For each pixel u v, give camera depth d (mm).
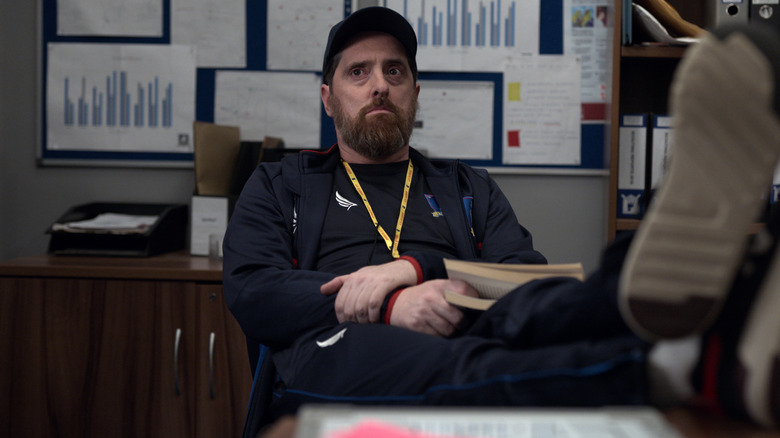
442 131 2064
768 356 461
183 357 1583
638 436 419
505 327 708
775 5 1679
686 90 464
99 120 2062
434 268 1053
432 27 2043
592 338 643
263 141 1910
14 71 2062
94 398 1579
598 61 2037
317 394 847
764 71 449
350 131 1359
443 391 666
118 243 1832
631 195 1777
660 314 505
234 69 2055
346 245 1235
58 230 1789
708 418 509
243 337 1582
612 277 607
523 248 1312
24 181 2076
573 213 2070
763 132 461
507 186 2078
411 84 1418
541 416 456
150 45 2053
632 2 1776
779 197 1614
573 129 2051
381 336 832
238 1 2043
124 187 2072
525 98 2053
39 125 2064
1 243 2076
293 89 2055
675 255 486
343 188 1325
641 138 1768
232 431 1582
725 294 503
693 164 474
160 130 2064
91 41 2053
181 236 2012
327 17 2041
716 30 469
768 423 478
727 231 476
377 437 413
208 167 1896
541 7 2039
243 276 1123
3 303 1582
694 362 526
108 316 1583
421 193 1360
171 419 1584
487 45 2047
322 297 1022
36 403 1578
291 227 1260
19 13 2055
